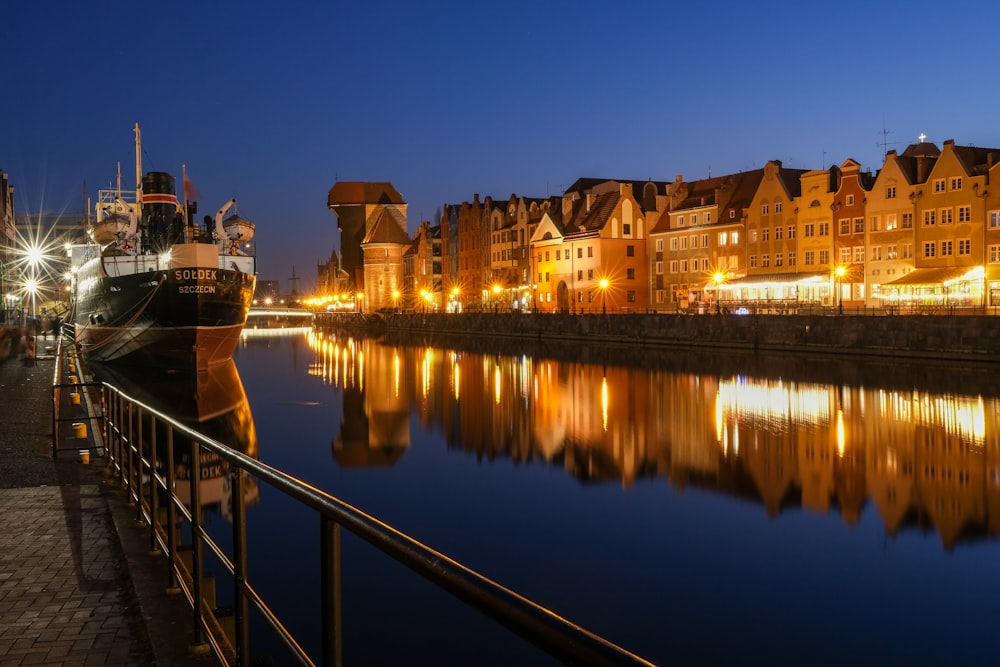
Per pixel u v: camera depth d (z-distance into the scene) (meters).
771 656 12.87
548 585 15.89
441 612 13.34
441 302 140.88
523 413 39.56
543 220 105.44
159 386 45.31
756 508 21.59
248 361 74.31
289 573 15.10
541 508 21.61
